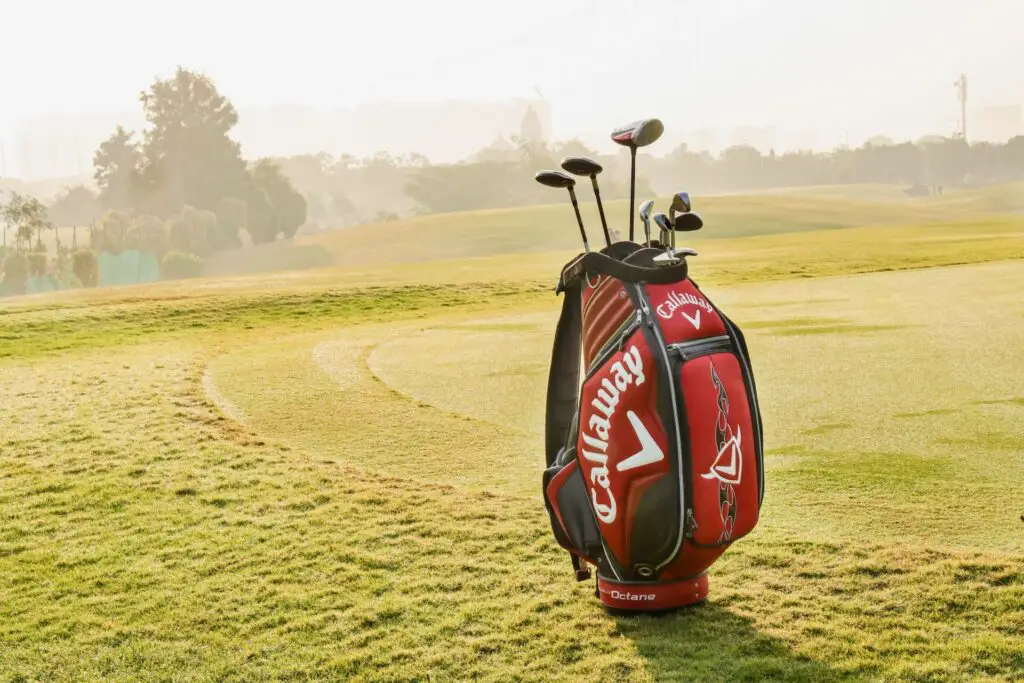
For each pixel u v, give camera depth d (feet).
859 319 51.83
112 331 72.43
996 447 24.29
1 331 70.79
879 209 444.96
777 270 98.63
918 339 42.93
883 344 41.98
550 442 15.26
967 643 12.54
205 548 19.08
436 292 93.15
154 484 24.08
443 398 35.09
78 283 384.06
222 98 549.13
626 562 13.60
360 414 32.48
